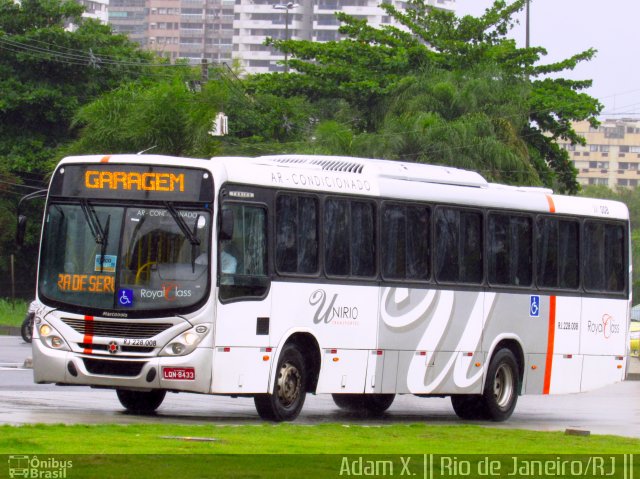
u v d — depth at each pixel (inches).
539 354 1223.5
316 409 1214.9
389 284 1077.8
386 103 3218.5
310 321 1009.5
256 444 743.1
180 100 2364.7
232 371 943.7
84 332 940.0
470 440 858.1
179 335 924.0
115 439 723.4
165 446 700.7
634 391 1736.0
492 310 1173.7
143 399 1055.0
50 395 1163.9
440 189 1136.2
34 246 3314.5
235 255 951.0
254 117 3353.8
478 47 3351.4
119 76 3533.5
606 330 1295.5
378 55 3378.4
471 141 2851.9
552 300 1235.2
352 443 788.6
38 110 3321.9
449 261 1138.7
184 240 934.4
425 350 1111.0
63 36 3420.3
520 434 920.9
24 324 1999.3
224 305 937.5
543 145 3403.1
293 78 3398.1
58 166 968.9
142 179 946.7
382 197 1080.8
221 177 943.0
